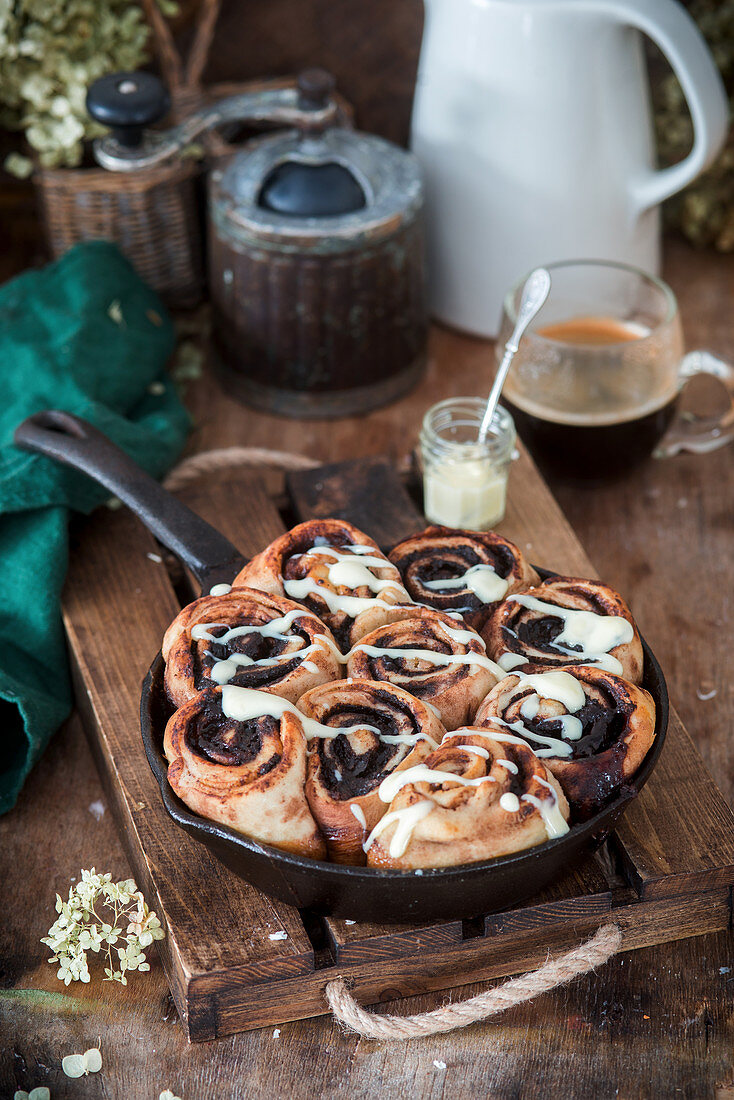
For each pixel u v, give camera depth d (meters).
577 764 0.94
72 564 1.12
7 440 1.14
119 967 1.01
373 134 1.37
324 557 1.02
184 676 0.97
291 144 1.21
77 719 1.12
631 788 0.94
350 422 1.25
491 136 1.22
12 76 1.21
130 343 1.21
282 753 0.93
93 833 1.06
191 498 1.15
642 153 1.24
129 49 1.24
